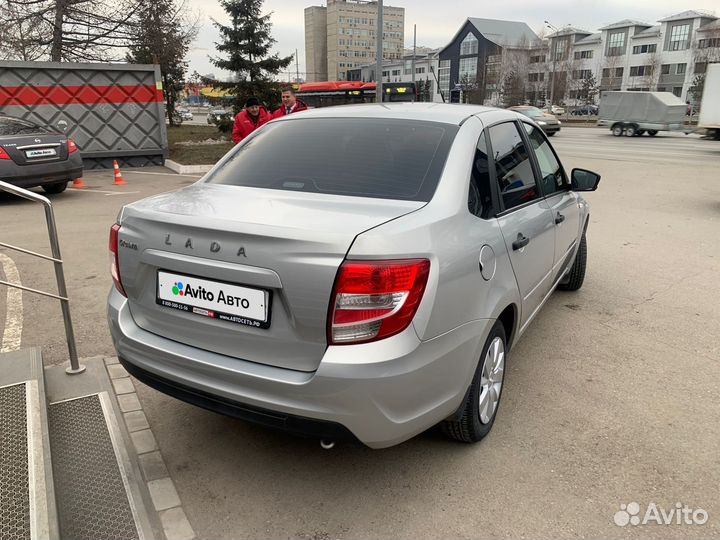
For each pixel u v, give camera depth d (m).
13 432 2.62
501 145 3.23
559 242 3.93
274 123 3.43
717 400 3.39
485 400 2.86
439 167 2.68
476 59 97.50
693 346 4.14
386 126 3.04
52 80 13.66
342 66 111.25
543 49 81.44
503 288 2.78
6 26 19.97
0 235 7.29
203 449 2.89
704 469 2.75
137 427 3.05
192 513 2.45
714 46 70.31
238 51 25.83
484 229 2.66
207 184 2.95
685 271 5.99
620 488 2.62
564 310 4.85
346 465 2.77
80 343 4.00
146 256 2.48
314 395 2.13
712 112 26.34
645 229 8.04
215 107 67.12
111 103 14.59
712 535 2.34
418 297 2.16
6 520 2.14
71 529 2.26
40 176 9.50
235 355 2.33
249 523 2.39
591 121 56.00
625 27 82.12
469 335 2.47
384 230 2.16
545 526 2.39
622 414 3.23
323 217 2.28
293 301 2.12
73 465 2.63
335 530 2.36
